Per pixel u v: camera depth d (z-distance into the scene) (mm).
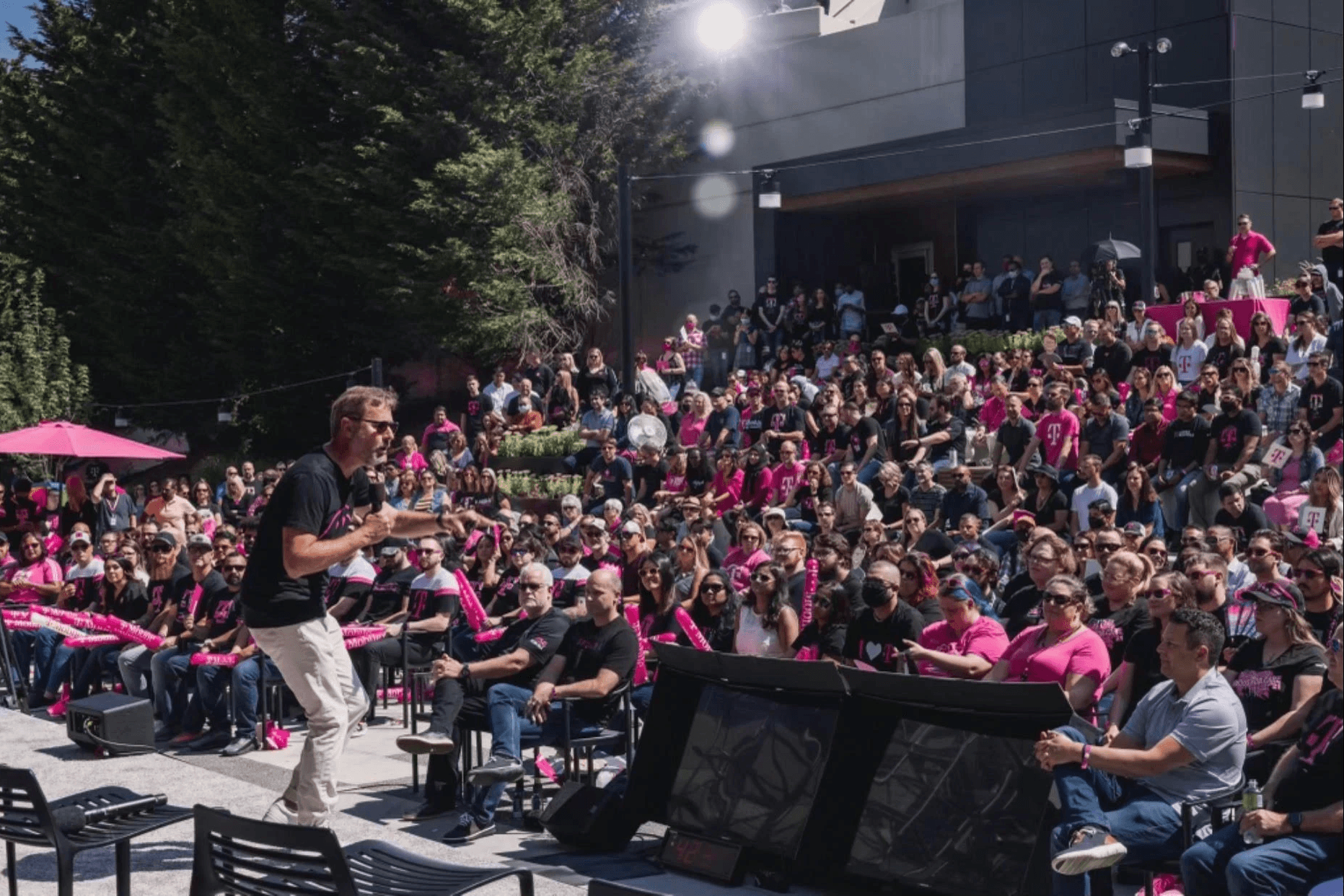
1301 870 5480
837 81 30609
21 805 6422
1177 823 6156
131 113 36438
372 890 5176
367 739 11320
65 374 32969
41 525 22156
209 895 5086
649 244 32531
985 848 6395
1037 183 26344
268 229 32094
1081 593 7770
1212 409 15297
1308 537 10961
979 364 19484
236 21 31328
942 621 9172
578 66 29719
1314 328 17062
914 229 30047
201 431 35781
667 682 7910
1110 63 26609
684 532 13516
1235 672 7672
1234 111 24891
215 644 11188
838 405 17719
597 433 21516
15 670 13359
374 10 29891
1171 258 26062
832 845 6965
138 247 35625
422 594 11844
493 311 29328
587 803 7930
